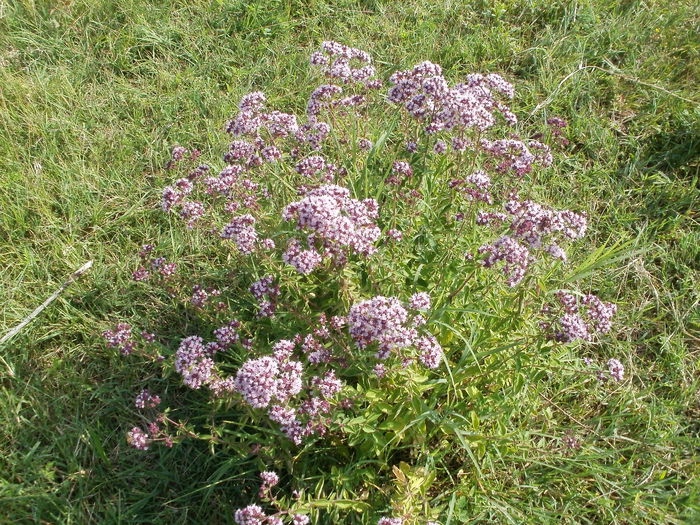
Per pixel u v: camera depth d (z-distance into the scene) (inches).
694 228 29.7
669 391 24.4
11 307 26.0
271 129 24.9
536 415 22.6
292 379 18.6
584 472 20.7
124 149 32.3
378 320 18.5
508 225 24.7
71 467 21.9
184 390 24.2
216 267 27.7
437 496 20.8
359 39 38.6
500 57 37.7
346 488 19.8
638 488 20.6
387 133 26.6
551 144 32.8
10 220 28.7
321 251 20.8
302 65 37.1
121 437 22.9
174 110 34.3
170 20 39.1
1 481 21.3
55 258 27.9
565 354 23.9
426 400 21.4
